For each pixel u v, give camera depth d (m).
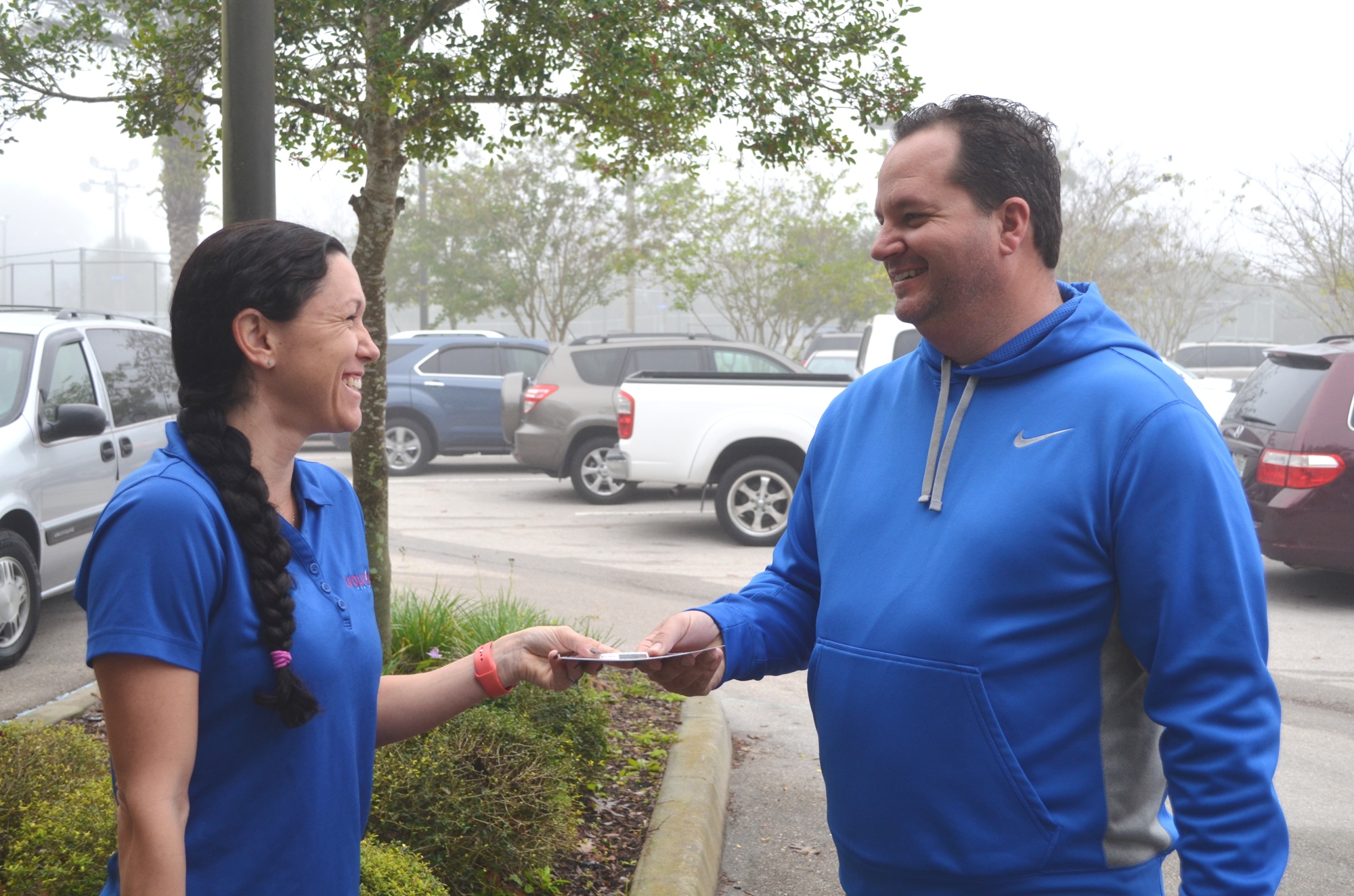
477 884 3.11
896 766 1.71
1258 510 7.71
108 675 1.43
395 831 3.11
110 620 1.42
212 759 1.50
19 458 5.85
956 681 1.65
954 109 1.80
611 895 3.23
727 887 3.54
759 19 4.72
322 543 1.66
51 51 4.63
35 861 2.56
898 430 1.89
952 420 1.78
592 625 6.84
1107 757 1.65
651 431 9.93
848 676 1.78
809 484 2.14
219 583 1.48
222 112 3.51
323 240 1.64
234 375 1.60
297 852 1.55
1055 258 1.82
